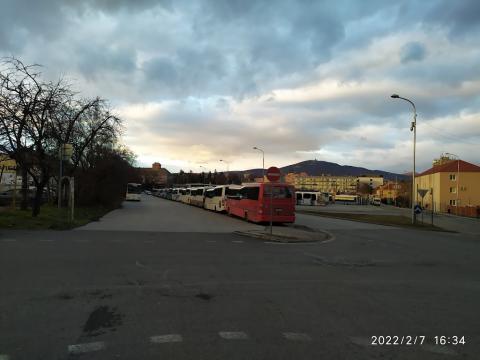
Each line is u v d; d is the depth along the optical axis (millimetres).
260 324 6254
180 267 10852
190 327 6043
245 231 21531
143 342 5410
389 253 15258
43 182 25188
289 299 7797
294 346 5375
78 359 4844
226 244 16391
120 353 5035
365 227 29297
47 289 8125
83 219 27062
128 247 14352
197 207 58531
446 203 99625
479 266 12797
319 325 6270
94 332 5766
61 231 19406
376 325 6340
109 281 8953
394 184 159875
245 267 11180
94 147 41438
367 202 122750
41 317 6395
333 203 117250
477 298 8250
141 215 35188
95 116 32906
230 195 39438
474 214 73688
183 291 8234
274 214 28484
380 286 9195
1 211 26219
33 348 5156
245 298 7801
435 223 41344
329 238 20359
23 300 7316
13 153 23656
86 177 42031
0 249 13094
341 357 5051
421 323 6492
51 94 24031
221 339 5574
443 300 8023
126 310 6840
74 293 7867
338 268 11469
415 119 37469
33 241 15258
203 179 152125
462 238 25047
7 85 22656
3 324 6051
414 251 16281
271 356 5016
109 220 28359
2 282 8633
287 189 28891
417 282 9789
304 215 44344
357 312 7031
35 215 24891
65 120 26938
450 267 12391
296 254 14117
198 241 17031
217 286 8758
